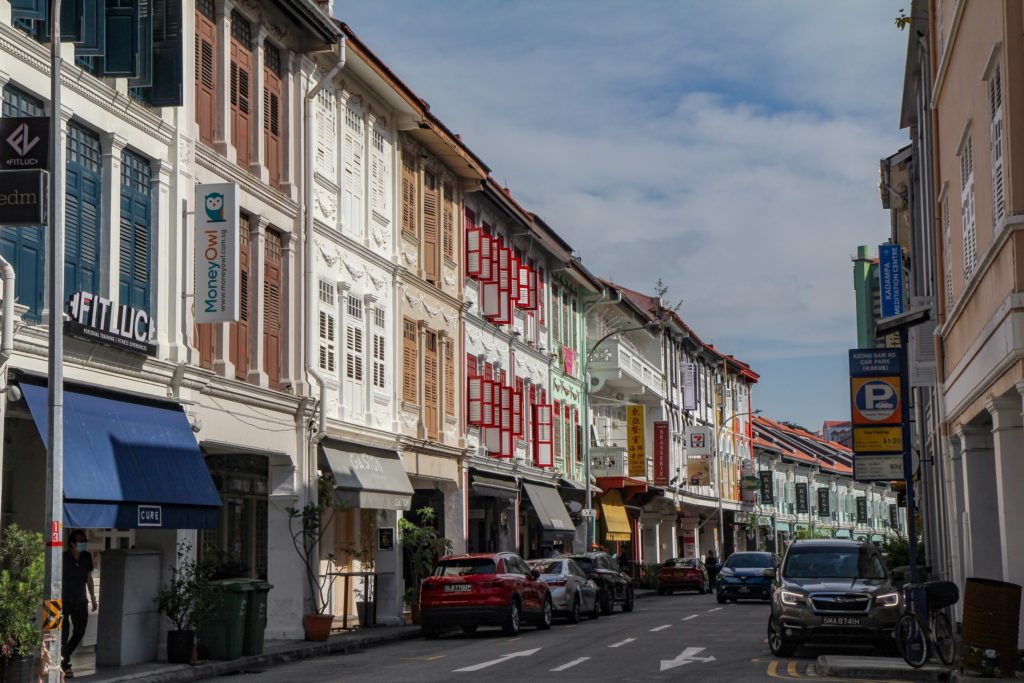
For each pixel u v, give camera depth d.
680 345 70.56
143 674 17.47
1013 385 15.79
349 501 26.64
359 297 29.39
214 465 24.33
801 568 21.48
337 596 28.59
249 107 24.53
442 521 35.72
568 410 50.03
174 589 19.38
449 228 36.50
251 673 18.75
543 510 42.41
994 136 16.52
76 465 16.88
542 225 45.03
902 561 41.19
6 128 15.54
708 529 79.00
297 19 25.41
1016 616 16.23
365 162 30.16
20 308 16.25
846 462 121.06
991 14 16.27
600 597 34.50
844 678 16.84
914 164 34.41
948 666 17.45
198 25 22.56
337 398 27.83
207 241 21.47
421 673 17.47
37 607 14.91
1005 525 16.97
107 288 18.98
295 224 25.88
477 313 38.88
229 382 22.44
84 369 18.25
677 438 68.62
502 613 25.84
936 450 30.23
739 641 23.44
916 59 29.56
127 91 19.72
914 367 26.03
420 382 33.34
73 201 18.42
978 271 17.56
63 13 18.00
